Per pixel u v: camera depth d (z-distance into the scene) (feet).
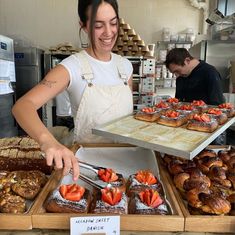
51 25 11.90
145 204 2.07
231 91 8.71
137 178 2.47
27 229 1.95
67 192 2.13
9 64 8.30
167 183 2.52
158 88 11.74
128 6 12.02
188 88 6.61
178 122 3.44
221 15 9.14
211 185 2.44
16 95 9.94
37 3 11.74
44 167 2.96
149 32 12.20
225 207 2.00
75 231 1.85
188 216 1.94
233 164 2.87
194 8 12.00
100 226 1.87
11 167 2.97
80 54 3.63
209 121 3.32
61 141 4.48
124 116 3.85
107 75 3.74
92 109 3.58
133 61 9.34
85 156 3.26
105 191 2.15
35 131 2.22
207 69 6.24
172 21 12.12
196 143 2.72
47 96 2.90
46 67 10.07
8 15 11.80
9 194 2.23
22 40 10.34
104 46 3.43
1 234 1.92
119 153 3.39
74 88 3.55
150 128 3.32
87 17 3.21
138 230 1.94
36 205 2.09
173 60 6.47
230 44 9.01
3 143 3.39
